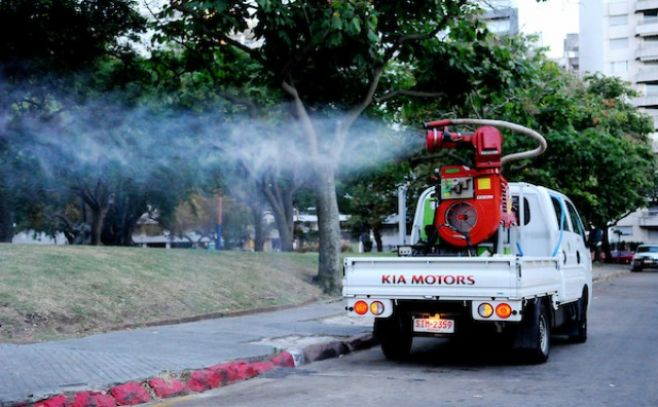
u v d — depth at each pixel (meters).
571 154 23.64
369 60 15.18
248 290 15.38
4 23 18.45
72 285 12.04
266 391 7.48
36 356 8.32
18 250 13.88
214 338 10.36
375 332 9.47
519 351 9.12
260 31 15.02
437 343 11.59
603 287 27.55
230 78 18.73
